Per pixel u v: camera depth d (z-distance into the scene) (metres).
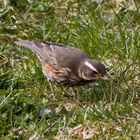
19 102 15.31
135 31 17.73
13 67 16.98
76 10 19.06
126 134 14.20
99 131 14.38
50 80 15.82
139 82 16.12
